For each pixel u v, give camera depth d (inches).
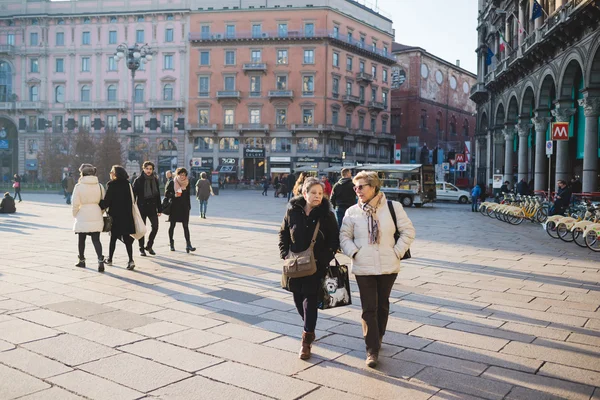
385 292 200.5
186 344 210.4
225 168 2477.9
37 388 166.1
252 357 197.0
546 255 471.2
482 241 574.6
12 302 271.6
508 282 345.4
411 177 1322.6
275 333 226.7
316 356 199.2
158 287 313.0
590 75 849.5
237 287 315.9
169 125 2549.2
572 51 916.6
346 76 2514.8
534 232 686.5
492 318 255.9
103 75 2596.0
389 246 195.2
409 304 282.4
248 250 470.0
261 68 2412.6
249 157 2472.9
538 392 169.2
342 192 474.9
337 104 2466.8
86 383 170.7
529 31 1215.6
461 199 1631.4
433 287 326.6
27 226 658.2
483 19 1752.0
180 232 613.0
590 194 796.6
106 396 161.0
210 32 2497.5
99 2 2586.1
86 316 247.6
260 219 806.5
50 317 245.0
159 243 514.9
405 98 2942.9
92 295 290.2
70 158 2239.2
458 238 602.5
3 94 2682.1
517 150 1533.0
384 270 191.8
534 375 183.5
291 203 196.5
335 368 187.3
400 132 2972.4
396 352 205.2
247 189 2381.9
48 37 2640.3
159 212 441.1
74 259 408.8
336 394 165.2
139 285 317.7
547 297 302.4
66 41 2628.0
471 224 803.4
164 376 177.5
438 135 3137.3
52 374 177.8
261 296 293.3
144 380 173.9
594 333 233.5
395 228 198.1
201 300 282.5
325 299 191.9
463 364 193.2
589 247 502.6
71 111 2625.5
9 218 773.3
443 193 1643.7
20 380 172.4
